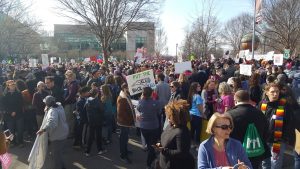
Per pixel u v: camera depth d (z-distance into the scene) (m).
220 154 3.87
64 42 71.25
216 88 9.58
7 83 10.06
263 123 5.14
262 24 40.88
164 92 10.30
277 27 37.81
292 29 36.75
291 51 36.97
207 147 3.91
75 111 9.52
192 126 9.10
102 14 29.06
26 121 10.59
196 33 41.00
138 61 21.95
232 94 8.23
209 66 18.92
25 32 33.53
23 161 8.75
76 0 29.06
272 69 13.22
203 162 3.86
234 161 3.82
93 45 69.88
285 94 6.06
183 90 10.20
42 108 9.81
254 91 9.10
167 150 4.57
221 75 13.78
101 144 9.21
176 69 14.54
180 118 4.59
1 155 4.52
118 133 11.33
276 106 6.00
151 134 7.70
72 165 8.33
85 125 9.36
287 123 5.98
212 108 9.03
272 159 6.13
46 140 7.34
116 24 29.67
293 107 6.08
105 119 9.80
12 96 9.80
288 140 6.04
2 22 28.02
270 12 37.91
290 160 8.29
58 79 12.60
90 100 8.83
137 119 7.83
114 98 10.86
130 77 10.24
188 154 4.56
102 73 15.03
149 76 10.41
